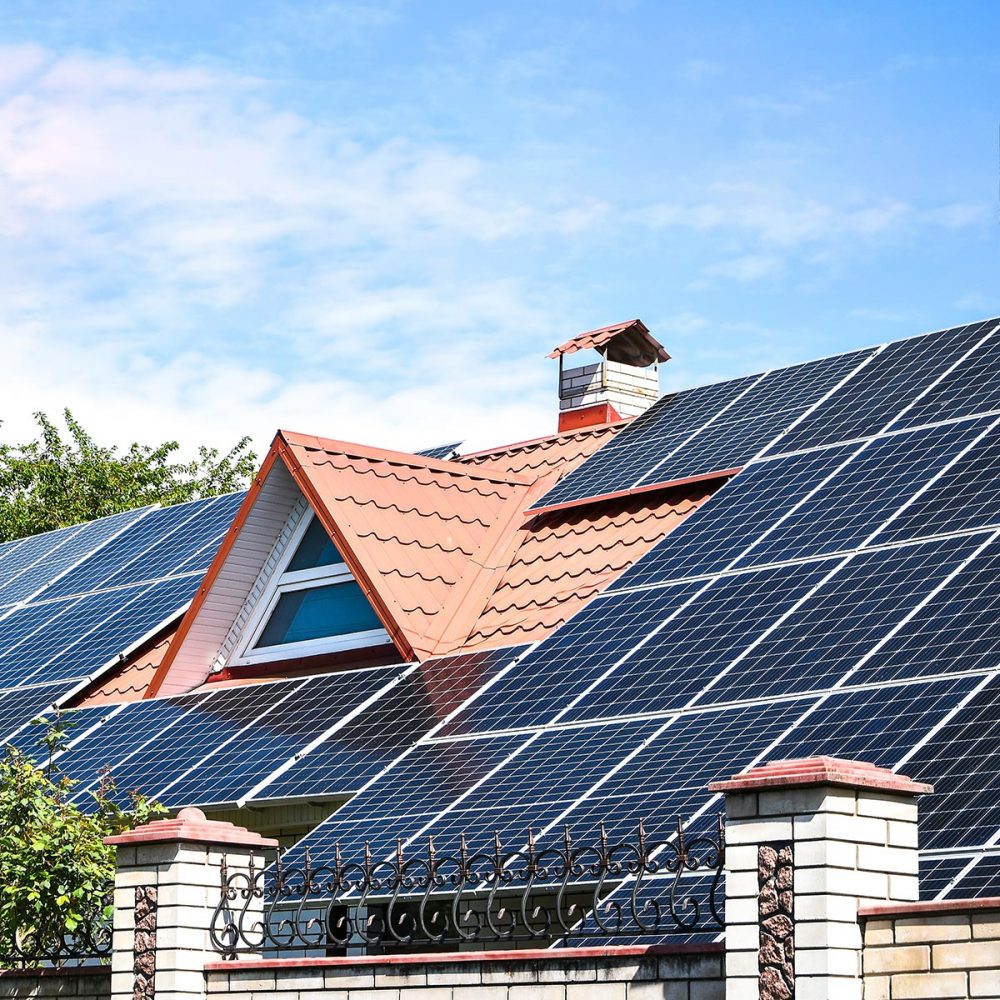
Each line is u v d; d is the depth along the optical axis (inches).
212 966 911.0
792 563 1076.5
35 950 1056.8
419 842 948.6
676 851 748.0
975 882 705.0
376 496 1390.3
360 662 1360.7
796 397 1352.1
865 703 879.1
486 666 1181.1
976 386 1190.3
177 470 2957.7
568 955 770.8
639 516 1331.2
